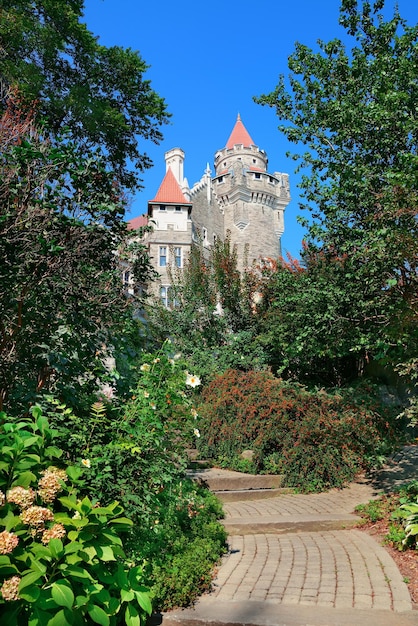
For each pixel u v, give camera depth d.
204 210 48.59
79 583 2.81
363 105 8.06
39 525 2.72
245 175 52.62
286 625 3.24
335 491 7.68
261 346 14.27
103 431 4.03
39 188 4.53
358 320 7.68
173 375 5.33
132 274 5.76
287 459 8.15
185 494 5.23
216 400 9.88
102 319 5.18
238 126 62.22
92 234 4.73
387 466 8.73
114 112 11.41
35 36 10.52
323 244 8.34
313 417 8.61
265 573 4.35
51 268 4.42
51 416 3.88
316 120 9.00
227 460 8.84
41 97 10.47
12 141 5.89
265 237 52.03
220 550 4.97
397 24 8.95
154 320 14.91
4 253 4.15
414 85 7.67
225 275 16.47
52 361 4.51
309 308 8.02
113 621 3.04
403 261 6.52
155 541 4.04
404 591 3.76
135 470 3.94
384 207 6.68
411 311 6.50
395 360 7.50
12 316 4.58
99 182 4.77
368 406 9.68
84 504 2.90
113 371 5.03
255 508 6.79
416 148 7.81
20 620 2.58
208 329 15.41
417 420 6.14
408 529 4.84
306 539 5.45
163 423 4.86
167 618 3.47
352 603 3.58
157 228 35.97
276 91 9.30
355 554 4.72
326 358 13.41
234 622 3.34
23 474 2.91
